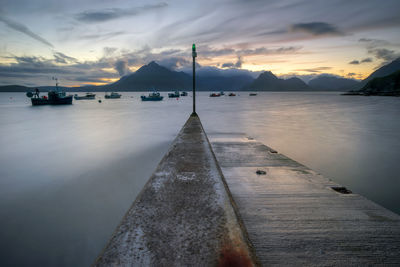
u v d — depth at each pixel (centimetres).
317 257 144
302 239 163
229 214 120
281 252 149
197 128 544
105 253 88
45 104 6175
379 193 603
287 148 1109
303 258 143
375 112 3238
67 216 568
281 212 207
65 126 2225
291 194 251
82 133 1783
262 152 479
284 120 2370
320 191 260
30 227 518
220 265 83
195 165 214
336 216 199
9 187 741
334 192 258
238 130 1673
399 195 591
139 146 1307
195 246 93
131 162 998
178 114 3459
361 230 176
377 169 788
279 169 354
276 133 1545
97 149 1243
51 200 652
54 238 482
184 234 101
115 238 97
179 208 125
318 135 1463
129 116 3198
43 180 798
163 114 3475
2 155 1134
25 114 3709
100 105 6319
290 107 4728
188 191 150
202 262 84
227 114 3212
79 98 11256
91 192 704
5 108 5191
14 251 441
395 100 6919
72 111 4272
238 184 286
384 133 1520
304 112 3425
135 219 113
